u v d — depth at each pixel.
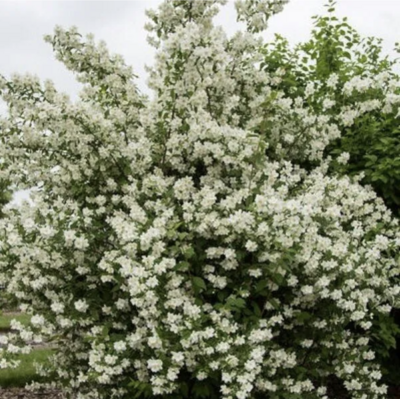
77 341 5.39
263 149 4.96
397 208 6.59
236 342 4.26
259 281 4.65
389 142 6.34
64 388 5.84
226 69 5.75
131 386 4.90
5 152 5.67
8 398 6.97
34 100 5.68
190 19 5.85
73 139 5.38
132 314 5.06
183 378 4.70
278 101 5.80
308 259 4.68
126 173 5.38
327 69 7.32
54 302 5.05
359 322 5.20
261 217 4.53
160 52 5.48
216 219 4.62
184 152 5.42
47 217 4.98
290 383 4.73
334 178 5.41
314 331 5.04
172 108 5.48
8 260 5.31
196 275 4.81
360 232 5.28
